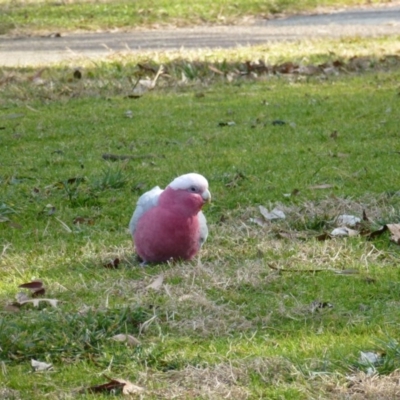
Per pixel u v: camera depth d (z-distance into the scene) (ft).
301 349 24.70
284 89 61.36
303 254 32.14
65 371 24.22
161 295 28.66
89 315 26.32
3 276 31.24
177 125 52.06
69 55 76.95
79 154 46.93
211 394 22.61
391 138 48.03
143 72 65.72
